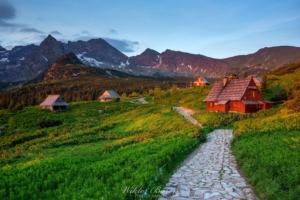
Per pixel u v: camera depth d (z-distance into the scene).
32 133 53.84
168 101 99.19
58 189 12.06
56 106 89.25
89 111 82.00
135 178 12.46
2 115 77.88
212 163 17.06
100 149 30.38
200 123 47.47
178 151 19.88
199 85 143.75
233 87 64.00
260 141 20.67
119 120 62.75
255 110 60.12
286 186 10.36
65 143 40.12
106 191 10.61
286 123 28.16
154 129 45.34
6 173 16.59
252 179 12.02
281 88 70.94
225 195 10.59
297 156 13.88
